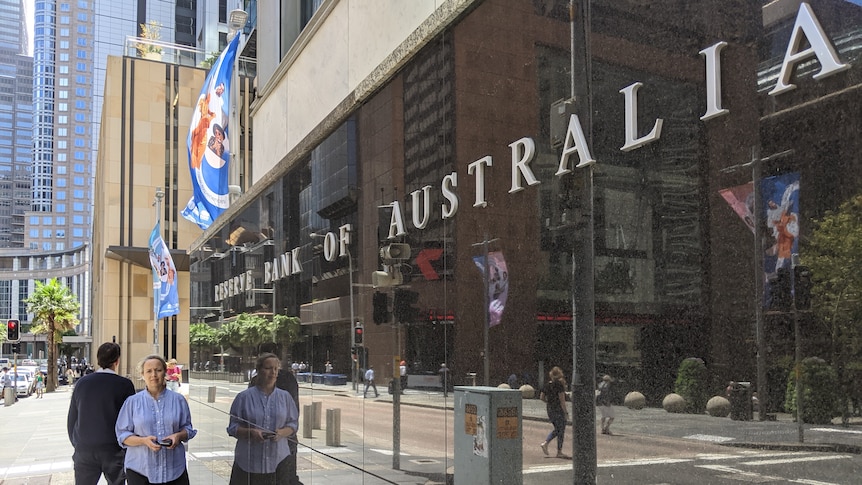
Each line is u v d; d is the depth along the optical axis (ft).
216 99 42.16
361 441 19.04
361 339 19.66
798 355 7.74
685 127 9.47
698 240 9.17
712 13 9.11
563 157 11.87
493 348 13.56
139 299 177.58
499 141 13.73
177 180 175.11
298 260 25.49
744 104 8.59
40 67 633.61
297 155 26.07
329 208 22.80
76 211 611.47
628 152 10.44
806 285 7.69
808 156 7.75
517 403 12.53
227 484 30.99
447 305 15.35
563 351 11.58
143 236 170.50
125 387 22.41
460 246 14.93
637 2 10.38
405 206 17.60
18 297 575.38
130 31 579.89
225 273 36.11
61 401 115.85
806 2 7.85
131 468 19.03
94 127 621.31
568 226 11.66
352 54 24.53
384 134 19.01
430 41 16.63
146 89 173.99
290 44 33.58
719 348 8.77
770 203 8.19
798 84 7.91
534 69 12.76
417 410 16.28
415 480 16.14
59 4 614.34
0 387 130.93
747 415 8.30
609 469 10.43
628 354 10.21
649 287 9.92
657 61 10.00
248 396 26.11
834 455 7.26
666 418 9.48
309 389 23.07
